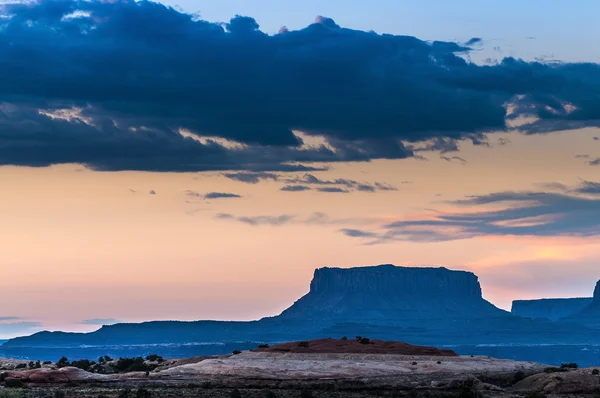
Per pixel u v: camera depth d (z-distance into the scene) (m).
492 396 195.12
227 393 188.00
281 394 191.00
